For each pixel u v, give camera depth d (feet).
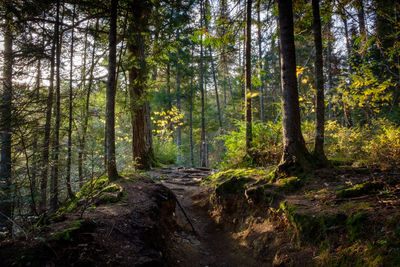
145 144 32.45
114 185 15.75
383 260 6.66
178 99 63.93
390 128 14.97
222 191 17.87
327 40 21.16
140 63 25.58
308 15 18.83
